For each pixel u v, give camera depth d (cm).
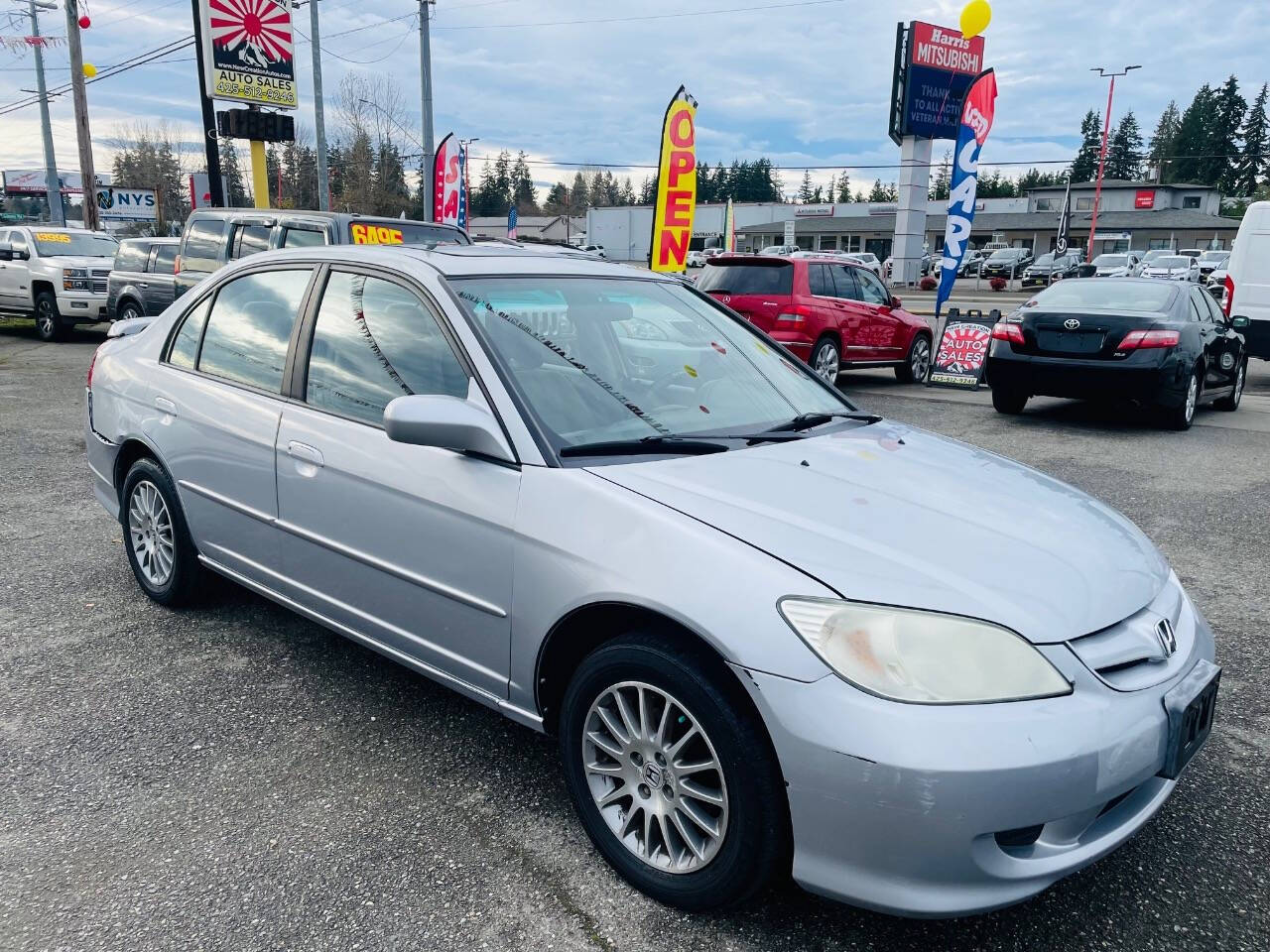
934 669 205
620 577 235
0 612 423
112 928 229
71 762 303
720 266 1174
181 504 395
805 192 13550
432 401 262
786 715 207
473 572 271
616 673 241
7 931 227
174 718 332
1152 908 244
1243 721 344
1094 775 206
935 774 196
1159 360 877
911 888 203
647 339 336
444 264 319
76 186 6384
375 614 309
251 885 246
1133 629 233
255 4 1944
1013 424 948
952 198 1380
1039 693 208
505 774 301
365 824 273
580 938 229
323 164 2570
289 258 366
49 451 755
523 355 293
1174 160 10381
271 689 355
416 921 234
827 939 231
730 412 320
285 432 333
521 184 13325
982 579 225
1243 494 668
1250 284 1373
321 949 224
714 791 229
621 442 278
